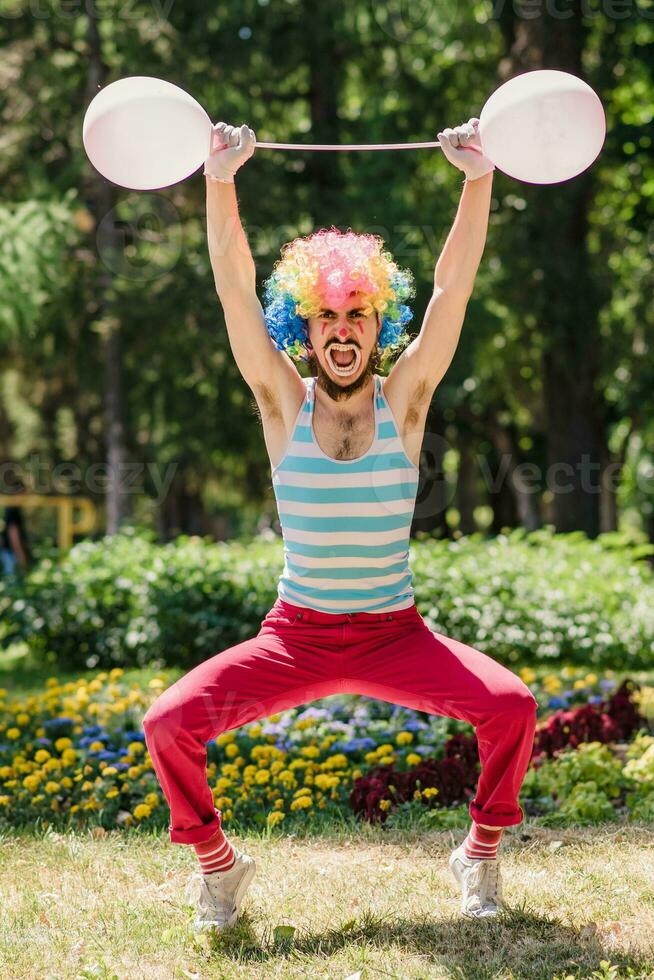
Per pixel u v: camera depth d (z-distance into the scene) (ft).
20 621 38.40
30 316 47.57
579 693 27.48
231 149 12.75
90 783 18.90
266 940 12.86
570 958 12.24
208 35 55.36
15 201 56.75
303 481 12.70
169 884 14.88
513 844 16.28
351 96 63.36
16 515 47.98
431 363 12.98
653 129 57.11
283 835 17.06
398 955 12.32
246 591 37.58
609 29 57.62
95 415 71.51
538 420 76.33
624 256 65.82
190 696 12.14
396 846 16.42
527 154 12.57
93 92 56.39
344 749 20.81
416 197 60.13
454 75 60.34
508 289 56.08
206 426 59.11
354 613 12.72
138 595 37.88
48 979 11.88
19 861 15.96
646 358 63.77
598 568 41.29
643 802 18.06
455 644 12.84
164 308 53.93
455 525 83.30
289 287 12.77
